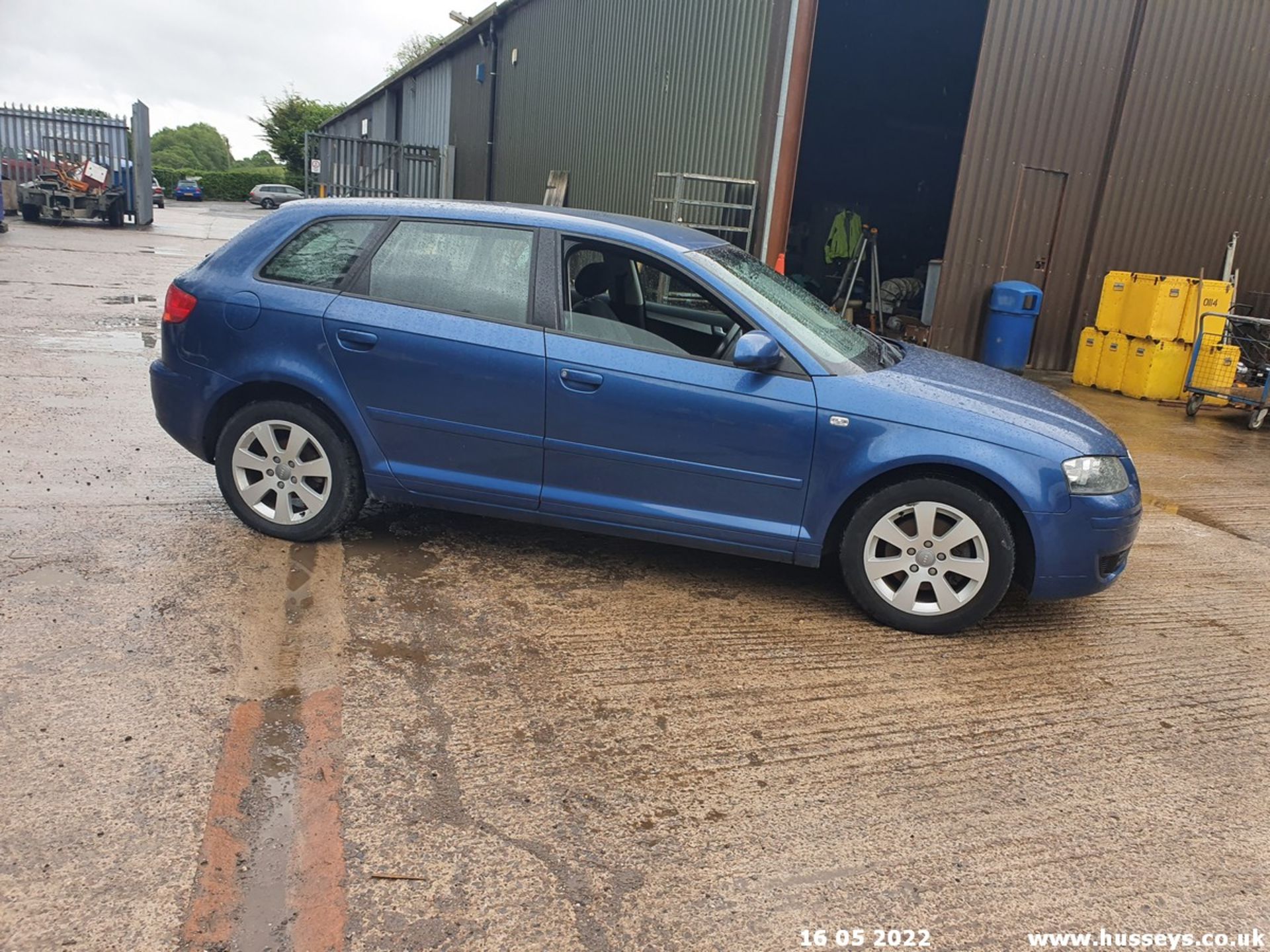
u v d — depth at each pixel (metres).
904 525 3.89
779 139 10.17
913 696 3.46
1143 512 6.20
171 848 2.34
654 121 12.52
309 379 4.07
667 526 4.00
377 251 4.15
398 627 3.64
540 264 4.03
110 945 2.04
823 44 15.49
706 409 3.83
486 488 4.09
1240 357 10.29
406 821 2.54
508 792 2.70
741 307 3.93
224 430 4.25
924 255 17.12
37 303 10.74
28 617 3.40
